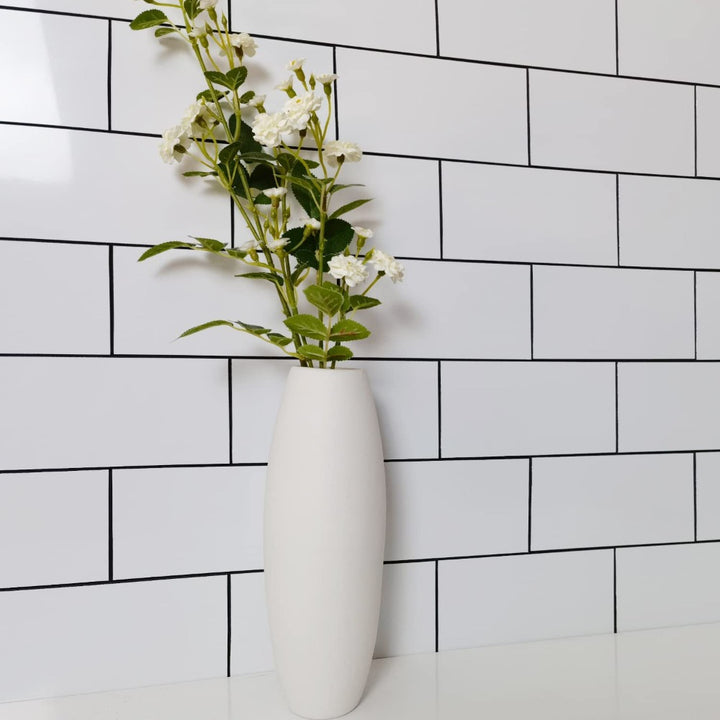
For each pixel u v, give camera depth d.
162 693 0.80
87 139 0.80
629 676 0.85
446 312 0.91
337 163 0.80
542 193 0.95
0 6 0.78
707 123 1.00
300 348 0.73
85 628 0.80
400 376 0.89
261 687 0.81
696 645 0.94
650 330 0.99
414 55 0.90
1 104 0.78
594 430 0.97
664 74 1.00
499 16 0.93
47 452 0.79
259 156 0.76
